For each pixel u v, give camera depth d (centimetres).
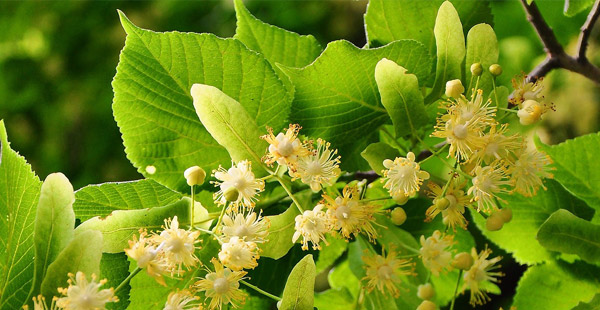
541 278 46
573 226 42
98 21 119
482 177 40
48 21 122
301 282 38
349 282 51
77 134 117
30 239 40
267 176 40
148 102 42
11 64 121
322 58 41
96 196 42
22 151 118
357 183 43
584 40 46
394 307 43
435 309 41
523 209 46
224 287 39
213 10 109
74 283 37
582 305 42
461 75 41
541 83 42
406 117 41
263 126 42
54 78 120
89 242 37
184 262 38
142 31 41
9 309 40
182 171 42
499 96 41
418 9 45
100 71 118
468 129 40
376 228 43
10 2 124
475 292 42
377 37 45
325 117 42
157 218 40
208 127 39
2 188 40
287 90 44
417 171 40
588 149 45
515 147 40
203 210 40
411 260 44
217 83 42
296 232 39
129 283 41
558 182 46
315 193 41
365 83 42
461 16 45
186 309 39
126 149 42
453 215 41
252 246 38
